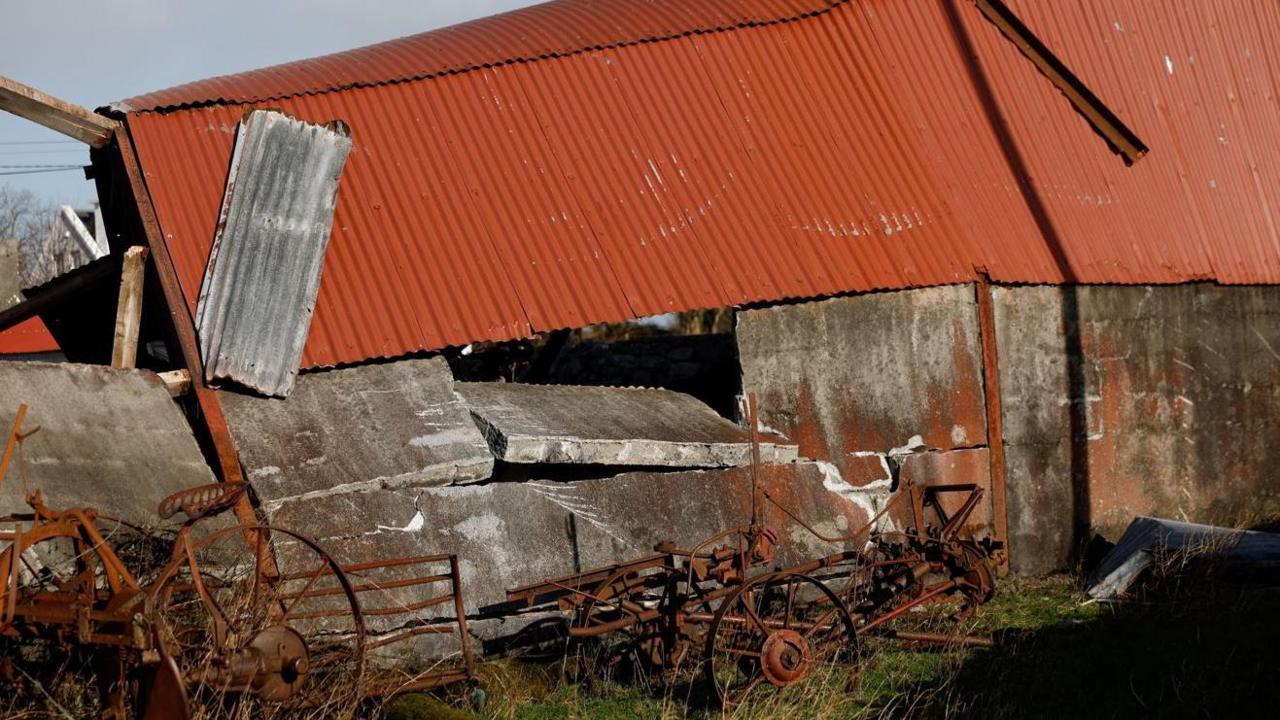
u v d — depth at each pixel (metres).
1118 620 10.18
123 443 8.98
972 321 12.77
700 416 11.83
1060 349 13.21
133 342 10.57
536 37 13.66
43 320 14.04
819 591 11.00
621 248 12.05
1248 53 16.42
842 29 14.07
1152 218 14.27
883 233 12.75
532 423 10.48
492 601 9.54
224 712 6.74
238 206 10.89
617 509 10.34
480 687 8.62
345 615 8.02
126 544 8.55
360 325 10.94
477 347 16.36
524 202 12.15
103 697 6.75
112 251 13.58
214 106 11.79
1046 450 13.02
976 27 14.59
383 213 11.67
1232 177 15.28
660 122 12.98
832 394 12.11
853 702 8.45
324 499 9.33
